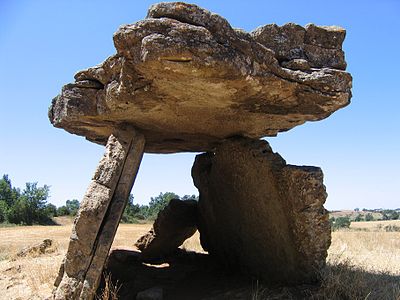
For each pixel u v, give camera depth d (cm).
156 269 799
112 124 589
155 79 427
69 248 491
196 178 827
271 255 612
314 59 489
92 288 480
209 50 383
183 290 645
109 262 794
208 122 587
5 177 3528
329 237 545
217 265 809
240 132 649
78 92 543
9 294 596
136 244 902
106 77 506
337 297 495
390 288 545
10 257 900
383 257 827
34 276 667
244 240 686
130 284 695
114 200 527
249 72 420
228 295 566
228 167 679
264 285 589
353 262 715
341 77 485
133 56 411
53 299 496
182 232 902
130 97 473
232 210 706
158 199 3712
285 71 455
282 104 506
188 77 413
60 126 624
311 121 586
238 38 406
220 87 441
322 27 496
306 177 540
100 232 503
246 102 496
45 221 3042
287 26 477
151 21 383
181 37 378
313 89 480
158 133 653
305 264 540
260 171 595
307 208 537
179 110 526
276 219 584
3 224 2717
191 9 388
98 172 533
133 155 562
